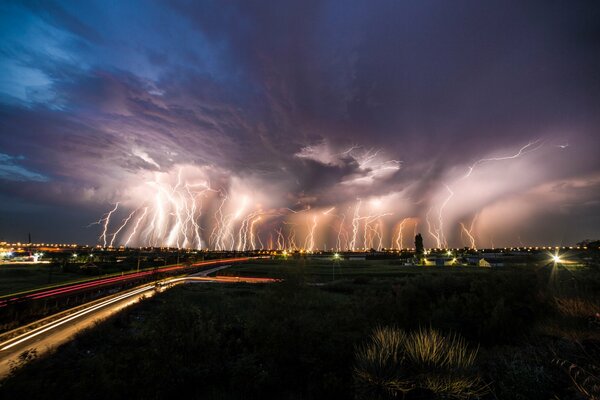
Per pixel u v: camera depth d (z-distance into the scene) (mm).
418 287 12766
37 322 23750
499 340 8273
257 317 9766
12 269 66938
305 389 6430
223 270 83625
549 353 5848
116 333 15656
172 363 6734
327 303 14305
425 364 5289
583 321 7023
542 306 9312
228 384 6590
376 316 10195
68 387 5707
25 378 5715
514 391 4770
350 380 6195
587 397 4223
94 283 52562
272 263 115312
